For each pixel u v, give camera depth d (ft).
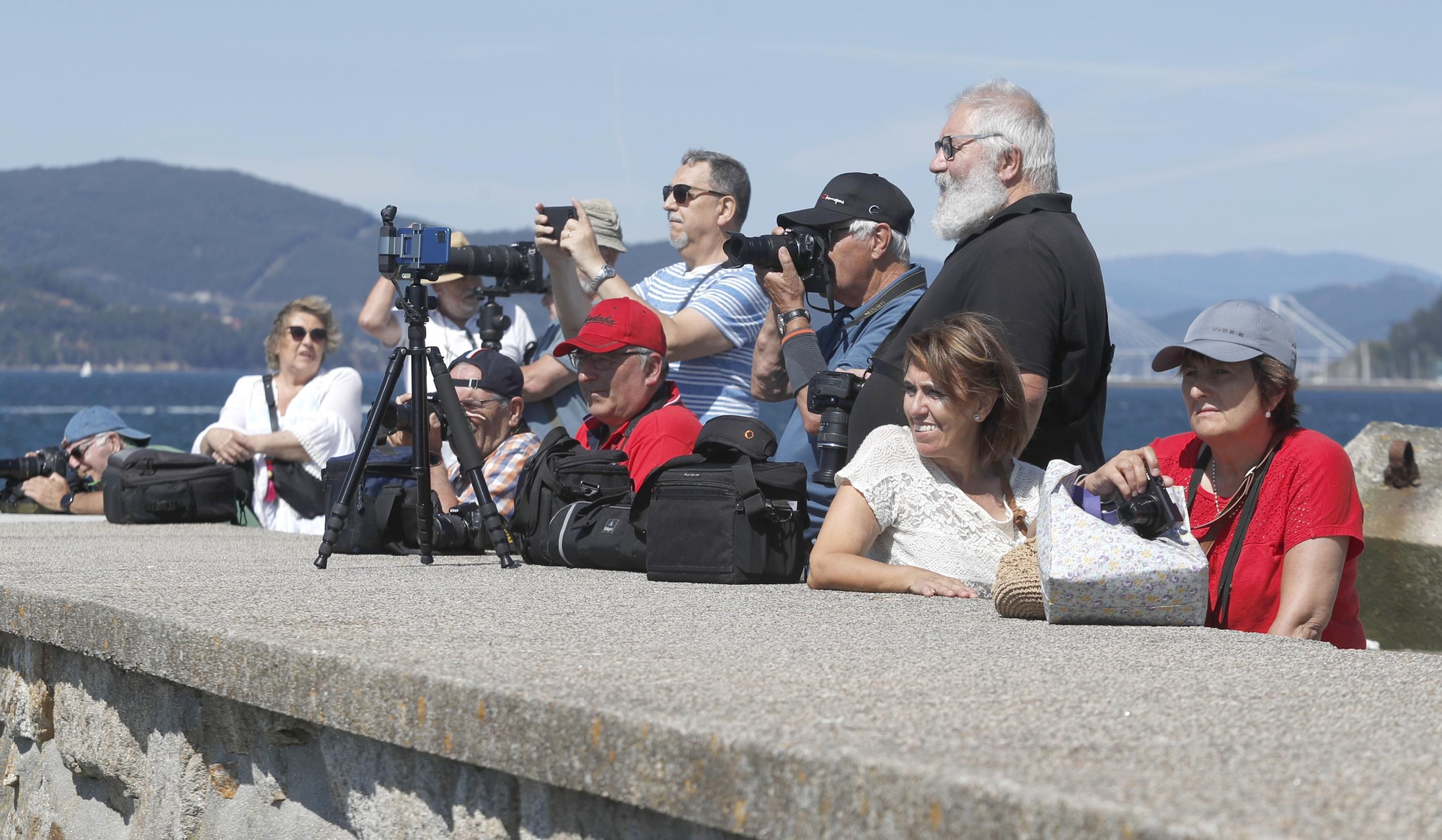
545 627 15.14
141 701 17.07
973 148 22.26
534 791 11.64
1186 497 17.49
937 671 12.34
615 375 24.34
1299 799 7.95
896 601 17.85
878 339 23.67
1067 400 21.24
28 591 18.45
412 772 13.01
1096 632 15.08
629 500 22.75
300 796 14.87
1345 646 17.24
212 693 14.69
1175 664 12.78
